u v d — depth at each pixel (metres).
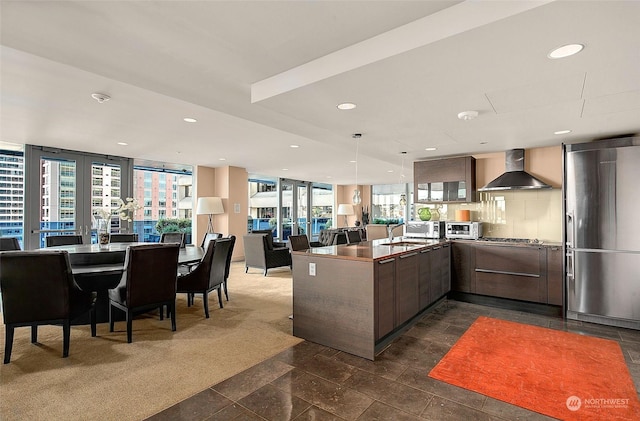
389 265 2.96
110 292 3.30
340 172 9.00
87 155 6.00
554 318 3.79
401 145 4.41
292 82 2.32
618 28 1.57
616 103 2.69
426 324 3.56
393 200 13.14
